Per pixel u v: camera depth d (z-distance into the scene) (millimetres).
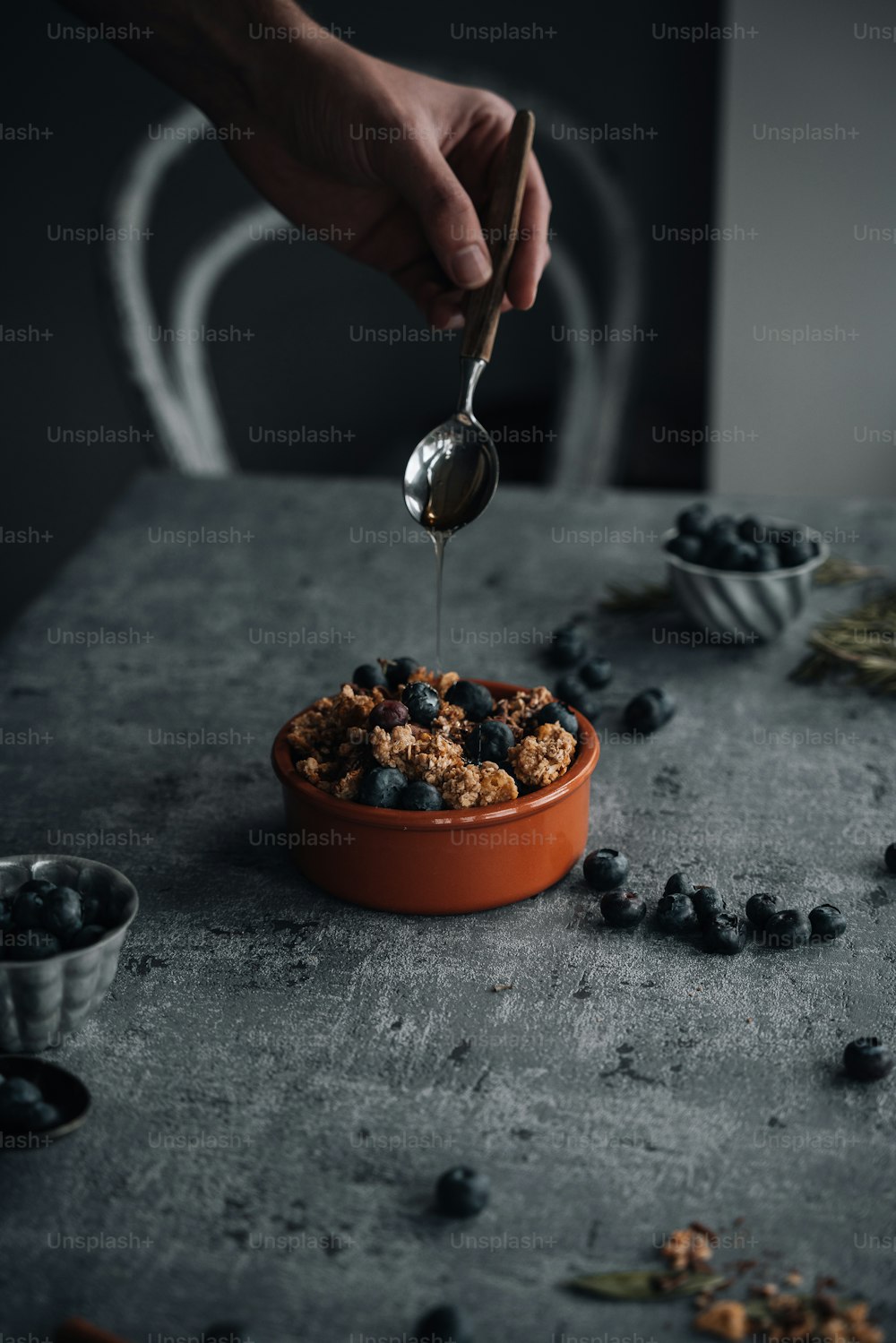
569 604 1108
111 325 1831
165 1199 674
